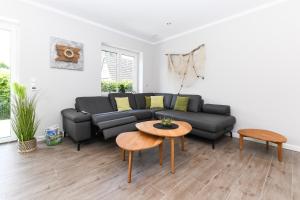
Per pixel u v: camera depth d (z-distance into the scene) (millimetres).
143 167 1921
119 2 2691
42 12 2762
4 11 2416
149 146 1659
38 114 2789
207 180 1651
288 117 2529
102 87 3980
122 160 2090
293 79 2469
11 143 2574
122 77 4406
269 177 1703
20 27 2559
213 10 2930
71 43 3133
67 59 3084
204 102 3682
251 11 2871
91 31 3439
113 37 3883
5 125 2643
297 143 2449
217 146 2637
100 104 3367
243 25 2990
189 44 3961
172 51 4402
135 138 1896
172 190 1486
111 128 2428
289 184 1576
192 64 3906
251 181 1632
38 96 2777
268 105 2734
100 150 2414
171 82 4469
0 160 2027
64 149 2436
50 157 2145
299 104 2426
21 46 2578
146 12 3023
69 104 3166
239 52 3064
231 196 1404
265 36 2730
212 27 3469
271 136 2219
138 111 3391
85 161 2047
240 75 3066
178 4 2736
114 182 1602
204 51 3637
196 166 1951
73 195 1400
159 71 4816
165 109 3943
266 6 2695
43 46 2795
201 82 3740
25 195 1389
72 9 2926
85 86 3393
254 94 2893
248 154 2309
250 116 2953
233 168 1900
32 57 2689
